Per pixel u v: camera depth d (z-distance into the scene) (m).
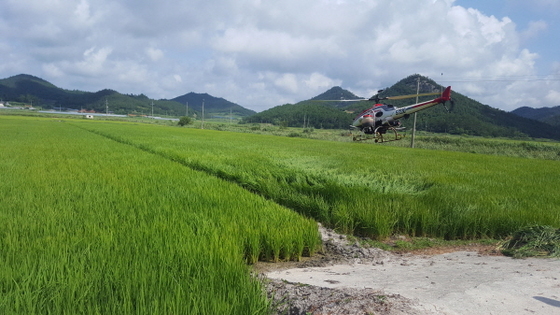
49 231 4.45
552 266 3.80
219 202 6.53
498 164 20.34
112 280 2.88
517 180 12.15
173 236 4.24
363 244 5.71
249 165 13.11
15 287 2.82
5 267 3.11
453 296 2.66
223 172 11.23
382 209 6.52
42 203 6.00
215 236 4.21
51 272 3.09
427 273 3.65
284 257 4.80
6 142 22.20
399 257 5.02
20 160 12.80
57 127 49.41
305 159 17.83
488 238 6.14
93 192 7.07
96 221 4.96
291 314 2.69
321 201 7.19
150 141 27.55
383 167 15.39
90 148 19.31
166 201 6.43
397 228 6.36
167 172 10.52
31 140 24.50
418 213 6.36
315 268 4.31
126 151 17.95
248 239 4.60
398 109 22.52
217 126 105.00
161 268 3.09
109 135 34.88
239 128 105.31
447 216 6.29
